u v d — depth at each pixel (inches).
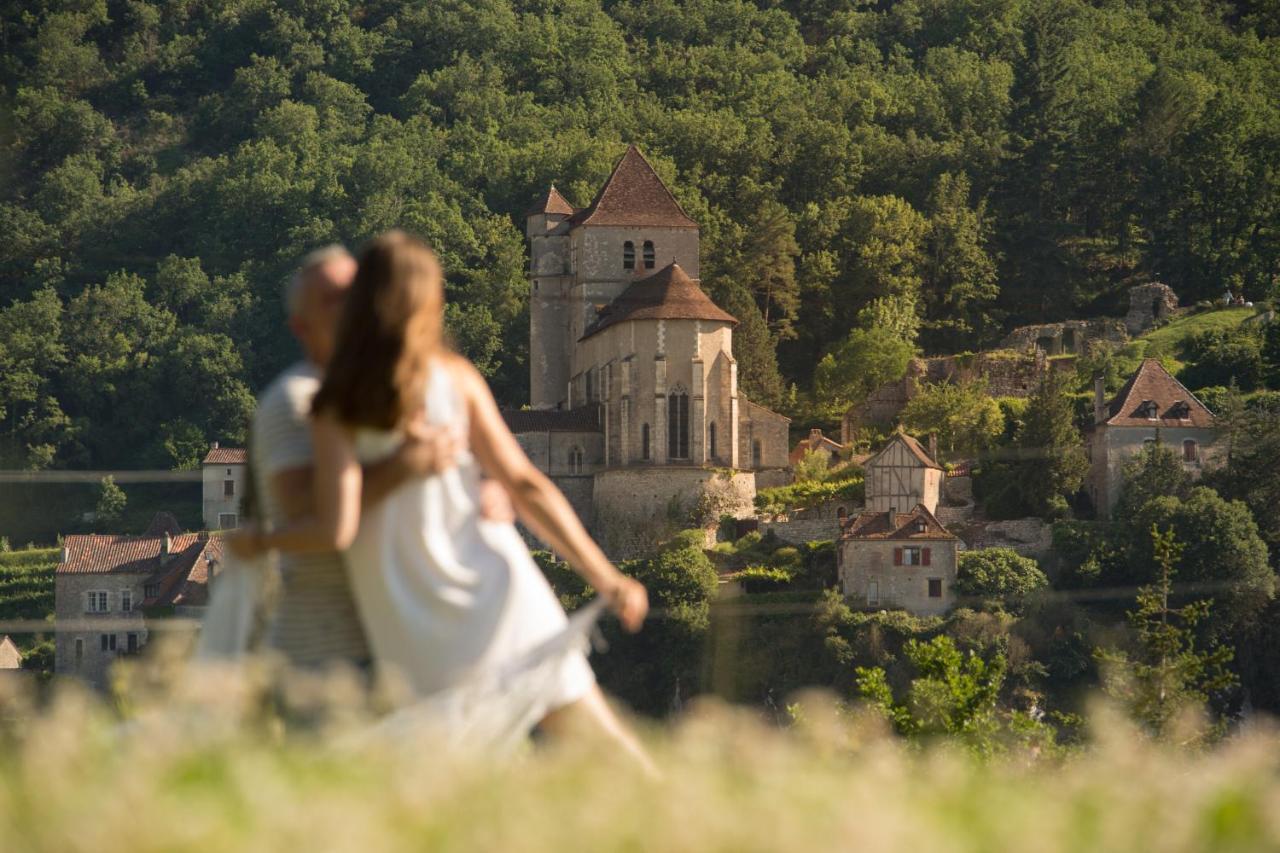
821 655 6811.0
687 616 6894.7
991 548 7224.4
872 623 6811.0
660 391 7519.7
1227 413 7829.7
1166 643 2456.9
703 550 7288.4
